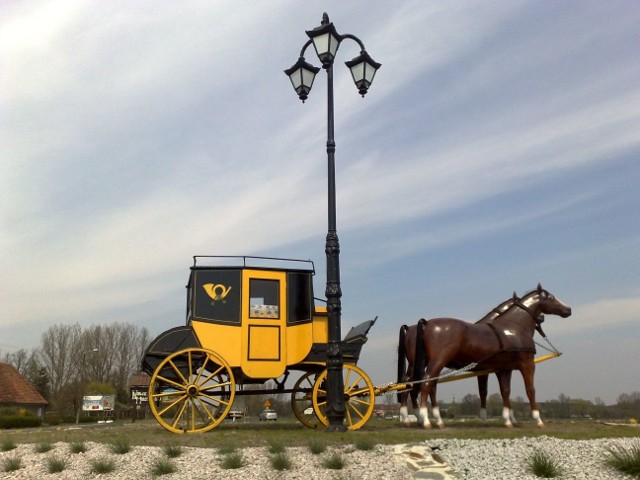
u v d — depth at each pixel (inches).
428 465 289.9
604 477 271.6
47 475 300.4
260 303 453.4
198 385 432.1
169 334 439.2
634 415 642.2
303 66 468.8
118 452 329.4
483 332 441.7
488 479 270.8
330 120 453.1
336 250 426.3
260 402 1578.5
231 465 292.4
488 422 485.7
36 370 2832.2
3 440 382.3
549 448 315.3
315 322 467.2
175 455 317.7
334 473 278.5
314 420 560.1
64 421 2078.0
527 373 441.7
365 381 447.2
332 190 439.8
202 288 448.8
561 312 462.6
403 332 475.8
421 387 428.5
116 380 2827.3
